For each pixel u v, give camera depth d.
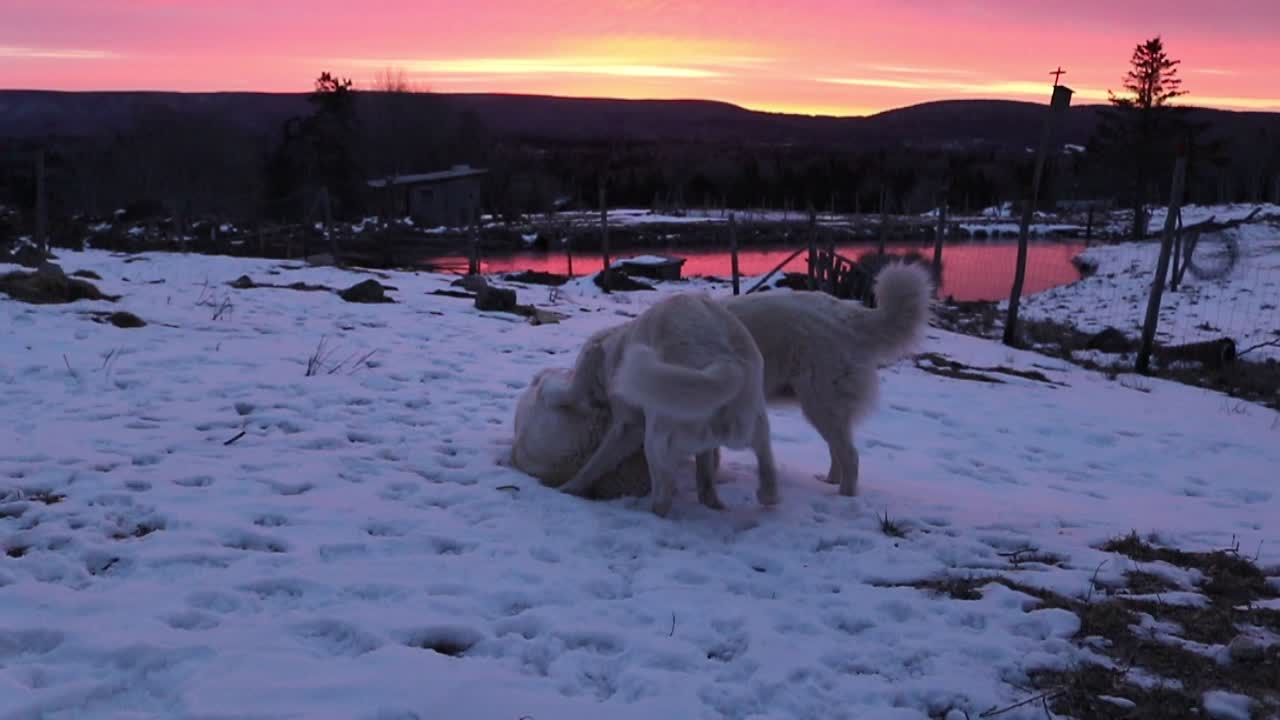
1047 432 9.37
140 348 9.10
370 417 7.39
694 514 5.61
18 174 40.47
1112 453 8.72
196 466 5.76
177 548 4.44
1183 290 27.62
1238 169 82.25
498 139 110.06
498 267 35.62
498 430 7.31
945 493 6.62
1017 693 3.53
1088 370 14.62
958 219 73.81
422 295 15.77
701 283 25.00
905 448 8.26
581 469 5.93
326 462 6.08
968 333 18.20
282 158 62.16
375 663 3.45
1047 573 4.85
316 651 3.55
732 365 5.10
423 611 3.96
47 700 3.02
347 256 29.05
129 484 5.36
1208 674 3.71
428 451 6.56
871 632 4.04
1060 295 28.70
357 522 5.05
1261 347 18.64
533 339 11.82
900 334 5.98
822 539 5.30
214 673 3.29
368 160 80.62
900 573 4.79
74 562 4.25
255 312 12.20
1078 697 3.49
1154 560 5.24
